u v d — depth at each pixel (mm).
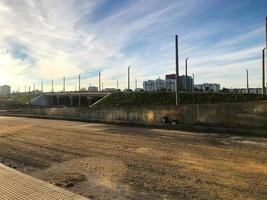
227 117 19703
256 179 8734
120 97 71125
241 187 8047
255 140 15508
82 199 6754
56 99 110625
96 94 88562
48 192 7234
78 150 13820
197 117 21609
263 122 17859
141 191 7961
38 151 13945
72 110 36125
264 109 17812
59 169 10516
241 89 68375
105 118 30641
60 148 14508
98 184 8672
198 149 13305
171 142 15375
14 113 50094
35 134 20406
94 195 7742
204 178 8953
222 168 10023
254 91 64625
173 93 63156
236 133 18234
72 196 6938
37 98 109188
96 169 10320
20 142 16953
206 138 16484
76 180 9102
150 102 63312
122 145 14805
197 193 7668
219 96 56125
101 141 16266
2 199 6781
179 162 10992
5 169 9656
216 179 8820
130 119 27484
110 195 7715
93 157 12203
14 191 7324
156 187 8242
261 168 9914
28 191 7320
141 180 8930
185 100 58656
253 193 7574
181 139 16328
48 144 15852
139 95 67938
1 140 18094
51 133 20625
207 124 20891
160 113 24547
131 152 13000
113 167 10508
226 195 7469
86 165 10914
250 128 18344
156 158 11711
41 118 38844
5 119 37406
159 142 15461
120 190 8102
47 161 11805
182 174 9438
